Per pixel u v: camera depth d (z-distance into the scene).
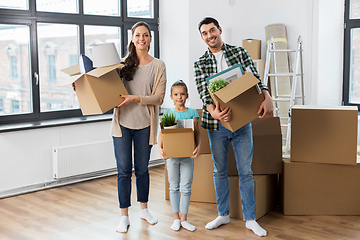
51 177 4.05
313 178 3.09
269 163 3.13
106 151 4.40
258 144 3.11
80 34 4.61
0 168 3.68
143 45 2.80
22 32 4.14
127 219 2.94
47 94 4.40
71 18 4.50
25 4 4.17
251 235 2.76
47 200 3.61
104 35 4.88
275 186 3.31
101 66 2.66
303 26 4.81
